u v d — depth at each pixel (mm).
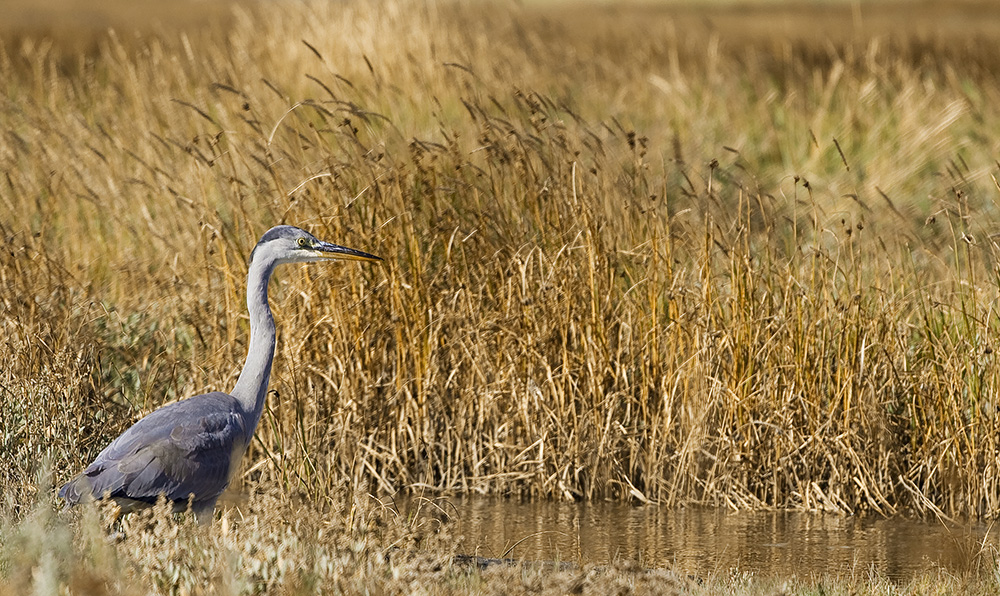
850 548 11273
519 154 13953
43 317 12406
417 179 14812
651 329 13266
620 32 38875
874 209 19844
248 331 13211
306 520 8531
